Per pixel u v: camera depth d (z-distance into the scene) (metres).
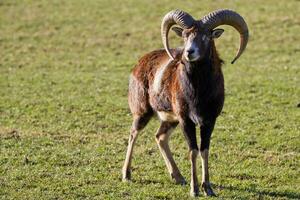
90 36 128.25
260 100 81.75
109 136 67.94
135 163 58.69
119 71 102.81
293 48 114.81
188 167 57.47
